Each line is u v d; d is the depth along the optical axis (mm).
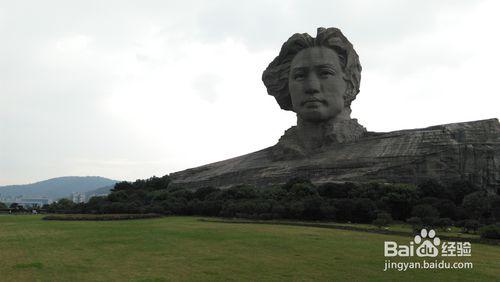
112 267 19203
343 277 17719
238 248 24469
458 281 17312
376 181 54188
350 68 73500
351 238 29141
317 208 42844
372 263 20500
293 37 73375
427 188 47250
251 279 17219
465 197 43250
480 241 28281
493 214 41156
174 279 17078
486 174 54500
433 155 56500
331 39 71625
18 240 27938
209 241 27281
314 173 63500
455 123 61031
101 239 28344
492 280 17578
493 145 55250
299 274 18109
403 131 65312
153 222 43250
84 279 16984
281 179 66062
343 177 59281
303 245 25625
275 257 21719
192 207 53750
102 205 59062
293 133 76312
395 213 44250
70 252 23078
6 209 73188
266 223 41281
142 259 21078
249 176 71625
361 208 41625
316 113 70500
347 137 70500
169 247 24828
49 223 42031
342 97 72312
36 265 19422
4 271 18281
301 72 72188
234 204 49031
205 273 18125
